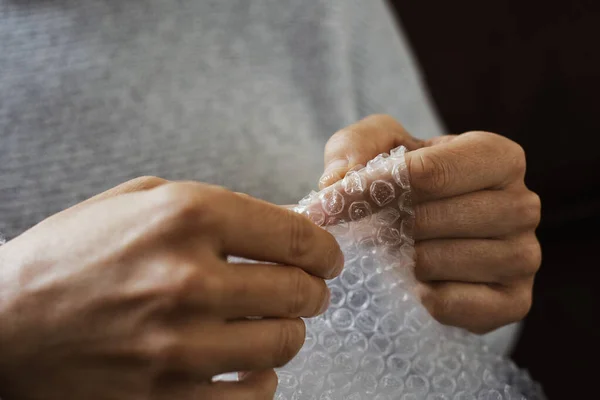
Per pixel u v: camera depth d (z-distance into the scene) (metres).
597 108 0.40
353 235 0.26
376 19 0.39
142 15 0.35
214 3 0.36
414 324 0.28
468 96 0.41
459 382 0.28
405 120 0.37
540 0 0.41
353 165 0.26
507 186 0.27
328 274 0.23
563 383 0.36
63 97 0.33
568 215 0.40
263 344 0.21
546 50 0.41
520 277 0.28
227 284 0.20
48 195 0.31
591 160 0.40
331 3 0.37
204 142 0.33
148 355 0.20
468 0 0.42
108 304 0.20
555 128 0.40
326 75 0.36
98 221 0.21
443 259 0.27
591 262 0.39
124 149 0.32
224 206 0.20
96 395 0.21
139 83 0.34
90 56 0.34
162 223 0.20
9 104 0.33
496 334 0.32
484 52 0.41
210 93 0.34
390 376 0.27
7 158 0.32
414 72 0.38
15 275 0.21
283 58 0.36
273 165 0.33
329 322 0.27
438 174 0.25
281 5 0.37
